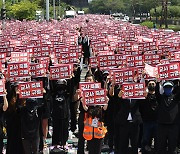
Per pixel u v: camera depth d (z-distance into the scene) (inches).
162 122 446.9
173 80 475.5
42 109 454.0
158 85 455.8
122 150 457.7
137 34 1460.4
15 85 447.8
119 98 458.0
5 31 1526.8
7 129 454.9
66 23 2445.9
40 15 3053.6
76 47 823.7
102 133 435.5
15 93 446.9
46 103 497.4
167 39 1111.0
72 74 534.9
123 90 446.3
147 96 481.7
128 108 450.6
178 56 697.6
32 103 439.5
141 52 842.2
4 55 682.2
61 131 507.8
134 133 453.4
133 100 451.5
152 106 481.4
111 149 512.1
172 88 448.1
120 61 661.3
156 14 4104.3
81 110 469.7
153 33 1483.8
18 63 512.4
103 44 965.2
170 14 4286.4
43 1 3966.5
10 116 450.0
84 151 506.6
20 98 443.8
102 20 3235.7
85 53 1037.2
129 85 446.0
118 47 908.6
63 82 503.8
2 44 943.7
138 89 445.7
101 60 664.4
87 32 1482.5
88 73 478.0
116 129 478.3
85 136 435.8
